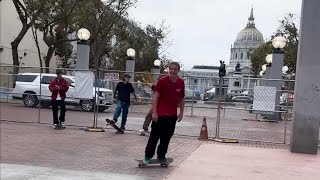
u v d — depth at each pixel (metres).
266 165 8.39
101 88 19.02
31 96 20.72
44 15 31.36
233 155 9.57
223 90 16.11
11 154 8.63
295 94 10.40
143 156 9.02
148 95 19.58
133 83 19.59
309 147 10.30
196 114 18.86
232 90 15.92
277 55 21.59
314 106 10.29
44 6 30.09
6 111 18.42
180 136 13.07
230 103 15.72
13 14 47.84
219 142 12.12
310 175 7.54
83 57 21.78
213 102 16.53
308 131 10.31
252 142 12.51
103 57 48.44
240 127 17.05
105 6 37.62
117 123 15.92
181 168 7.75
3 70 29.56
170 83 7.64
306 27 10.30
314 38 10.28
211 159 8.88
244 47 137.12
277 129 16.88
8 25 47.09
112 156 8.92
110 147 10.17
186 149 10.27
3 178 6.55
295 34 47.00
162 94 7.67
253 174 7.43
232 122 18.97
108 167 7.70
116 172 7.26
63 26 36.34
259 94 12.66
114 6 38.69
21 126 13.64
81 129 13.67
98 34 39.50
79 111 20.36
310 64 10.30
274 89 12.58
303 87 10.34
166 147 7.83
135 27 49.72
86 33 21.75
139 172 7.31
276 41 21.52
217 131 13.02
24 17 30.84
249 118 19.16
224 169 7.80
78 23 35.91
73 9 32.75
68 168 7.46
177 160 8.61
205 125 12.59
